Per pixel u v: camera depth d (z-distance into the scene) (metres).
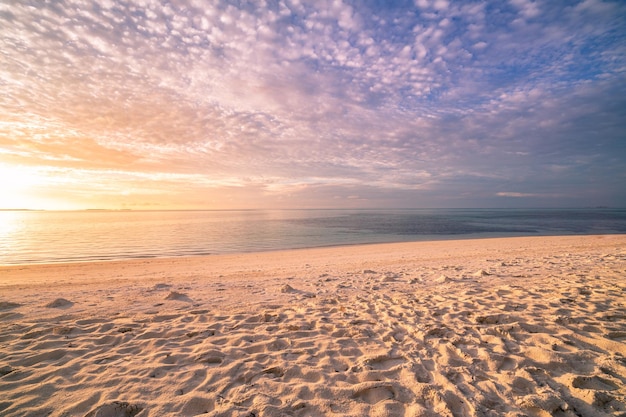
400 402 2.55
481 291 6.15
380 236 27.44
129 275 9.49
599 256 10.13
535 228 35.03
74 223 52.00
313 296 6.20
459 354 3.38
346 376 2.98
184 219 69.12
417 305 5.34
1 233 31.11
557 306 4.84
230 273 9.56
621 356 3.16
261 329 4.26
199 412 2.44
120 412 2.41
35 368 3.09
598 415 2.30
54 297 5.98
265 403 2.49
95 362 3.25
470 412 2.38
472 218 65.44
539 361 3.13
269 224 47.38
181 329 4.19
